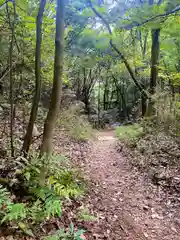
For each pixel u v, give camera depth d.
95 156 7.42
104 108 22.34
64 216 3.21
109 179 5.26
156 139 7.52
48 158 3.64
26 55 5.41
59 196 3.40
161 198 4.17
